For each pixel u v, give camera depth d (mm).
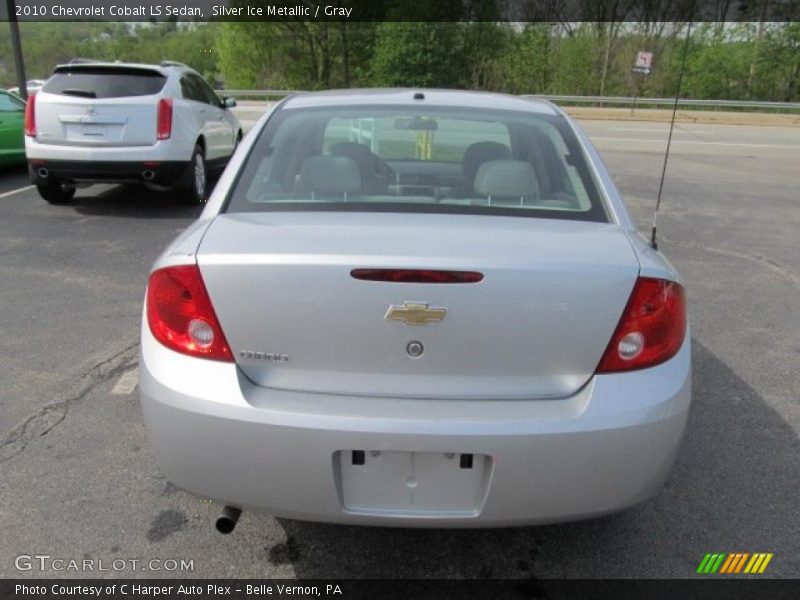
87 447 3193
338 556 2551
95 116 7738
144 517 2725
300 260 2031
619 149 16094
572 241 2238
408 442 1983
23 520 2688
